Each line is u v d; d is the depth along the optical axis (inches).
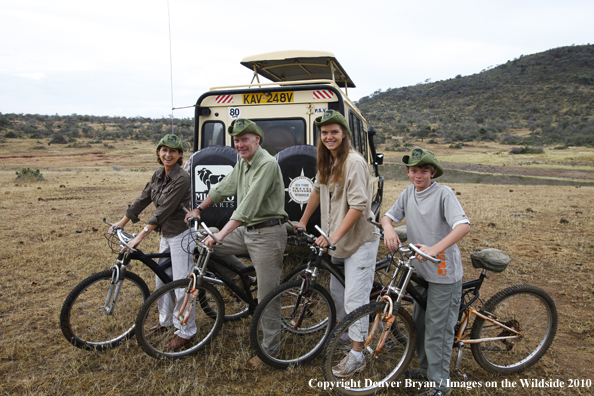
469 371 129.0
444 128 3727.9
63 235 297.1
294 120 209.3
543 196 530.3
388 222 116.1
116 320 148.1
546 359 135.3
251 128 120.0
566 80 6038.4
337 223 121.2
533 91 5831.7
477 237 297.0
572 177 1114.7
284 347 137.3
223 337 146.1
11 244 268.7
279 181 127.0
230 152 180.5
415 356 140.6
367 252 120.7
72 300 130.6
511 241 283.7
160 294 128.0
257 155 124.3
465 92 6432.1
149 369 127.2
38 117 4013.3
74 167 1423.5
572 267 224.7
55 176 891.4
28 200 477.4
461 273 112.9
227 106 213.8
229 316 157.5
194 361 128.3
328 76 297.9
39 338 147.0
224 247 134.9
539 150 1988.2
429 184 112.0
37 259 238.1
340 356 118.9
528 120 4392.2
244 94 212.1
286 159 178.5
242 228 135.3
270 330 126.9
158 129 3403.1
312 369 129.6
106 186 654.5
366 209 118.6
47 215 376.8
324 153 120.9
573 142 2608.3
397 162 1702.8
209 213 180.4
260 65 262.8
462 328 121.0
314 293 132.9
